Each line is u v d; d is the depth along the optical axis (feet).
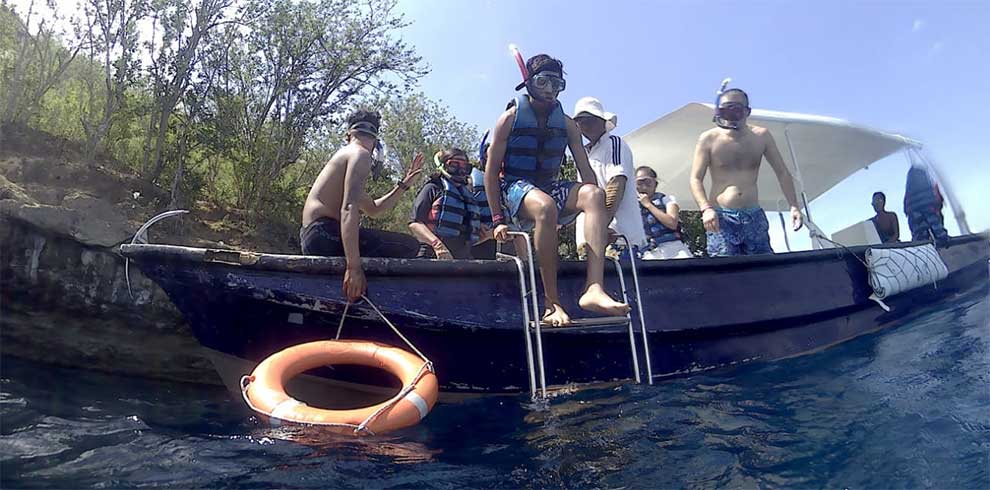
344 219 11.62
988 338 15.30
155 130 34.50
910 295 20.33
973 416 9.57
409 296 11.78
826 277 17.39
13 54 30.68
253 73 38.06
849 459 8.35
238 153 37.65
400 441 9.62
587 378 13.10
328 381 12.18
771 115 21.72
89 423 10.91
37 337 20.30
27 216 20.47
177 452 8.98
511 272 12.57
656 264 13.98
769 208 29.84
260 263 11.42
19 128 29.50
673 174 27.27
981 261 25.82
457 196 16.55
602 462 8.66
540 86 12.80
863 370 13.42
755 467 8.27
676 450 9.02
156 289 21.71
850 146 25.38
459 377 12.34
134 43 32.22
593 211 12.55
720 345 14.65
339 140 44.04
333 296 11.53
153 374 20.76
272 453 9.00
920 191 25.02
